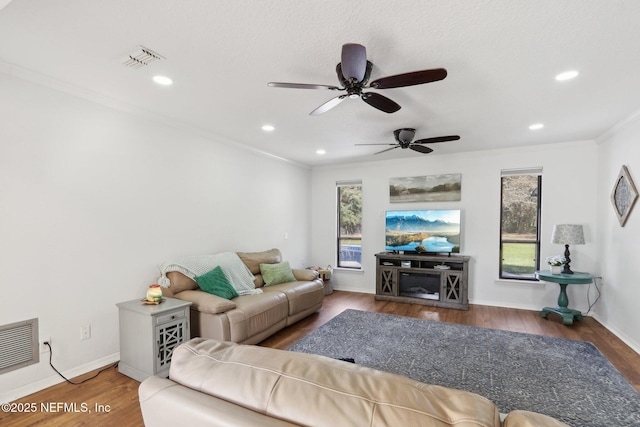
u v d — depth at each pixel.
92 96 2.74
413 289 5.07
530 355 3.06
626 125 3.38
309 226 6.23
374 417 0.68
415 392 0.74
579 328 3.82
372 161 5.74
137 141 3.16
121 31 1.83
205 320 2.98
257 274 4.35
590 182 4.30
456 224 5.00
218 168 4.14
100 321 2.84
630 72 2.30
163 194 3.42
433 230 5.15
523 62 2.17
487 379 2.62
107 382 2.57
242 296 3.56
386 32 1.83
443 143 4.46
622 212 3.48
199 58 2.14
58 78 2.46
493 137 4.13
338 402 0.72
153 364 2.54
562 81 2.46
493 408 0.69
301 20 1.72
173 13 1.66
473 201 5.00
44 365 2.48
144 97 2.82
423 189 5.34
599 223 4.17
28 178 2.40
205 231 3.95
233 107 3.06
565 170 4.44
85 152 2.74
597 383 2.55
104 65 2.25
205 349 1.01
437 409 0.68
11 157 2.32
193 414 0.79
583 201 4.34
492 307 4.76
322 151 4.93
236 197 4.45
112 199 2.95
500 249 4.88
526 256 4.74
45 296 2.50
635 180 3.23
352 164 5.93
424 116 3.29
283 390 0.78
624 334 3.43
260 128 3.73
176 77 2.43
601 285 4.09
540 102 2.90
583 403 2.28
